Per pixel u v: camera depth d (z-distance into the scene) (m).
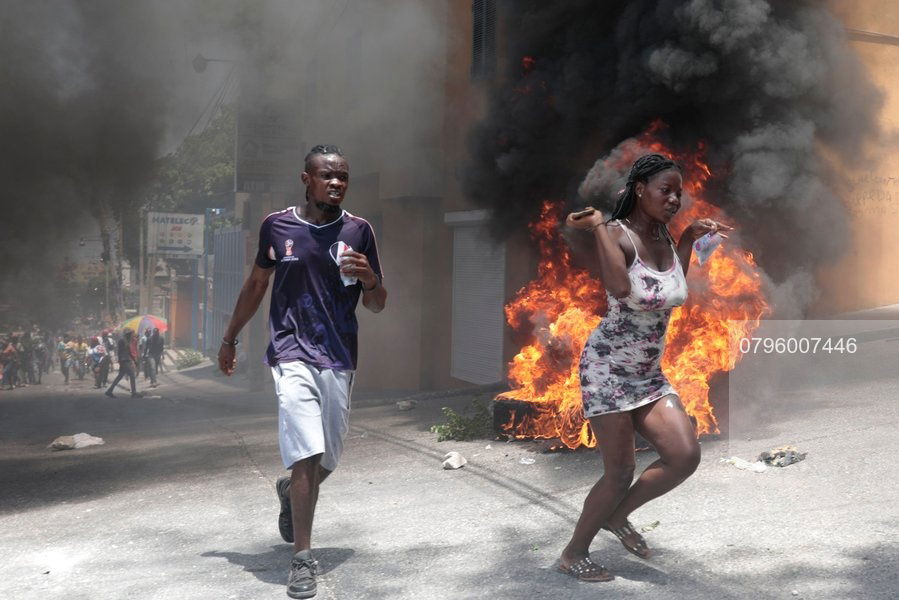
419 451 6.00
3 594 3.35
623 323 3.02
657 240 3.05
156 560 3.72
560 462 5.18
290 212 3.43
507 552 3.53
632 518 3.80
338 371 3.37
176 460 6.66
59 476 6.35
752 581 3.00
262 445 7.08
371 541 3.82
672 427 3.00
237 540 3.97
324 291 3.36
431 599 3.05
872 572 2.99
